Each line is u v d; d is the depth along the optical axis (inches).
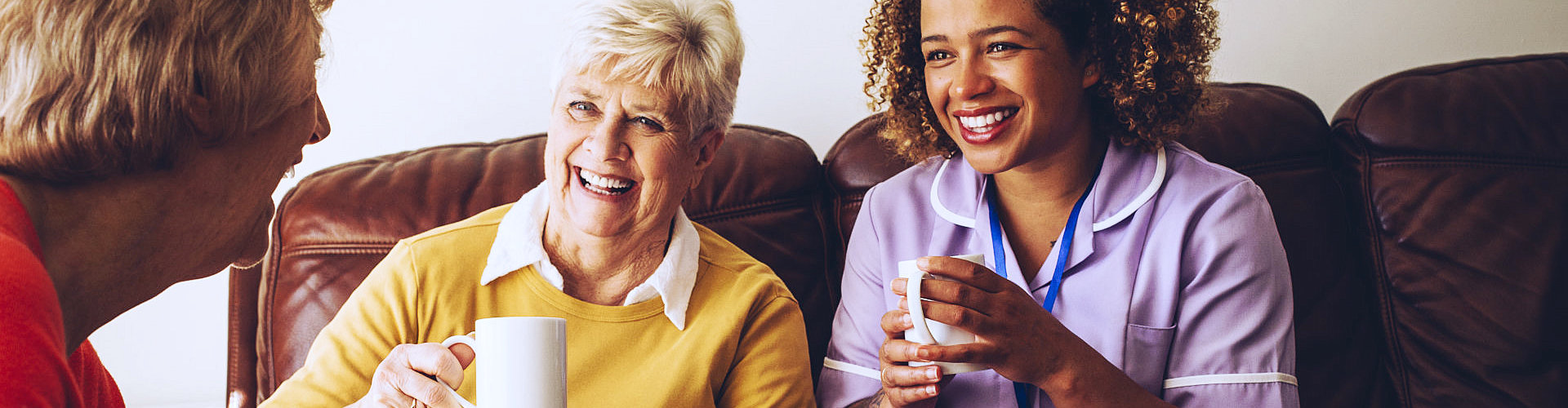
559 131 42.9
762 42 75.4
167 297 70.4
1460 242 64.6
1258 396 46.2
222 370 71.2
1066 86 46.8
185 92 23.1
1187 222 47.8
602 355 44.3
